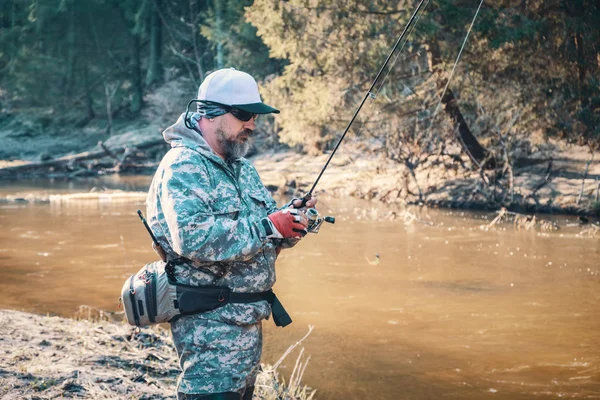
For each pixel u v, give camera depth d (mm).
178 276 2502
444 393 4777
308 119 17078
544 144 16641
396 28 14805
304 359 5508
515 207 14195
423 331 6281
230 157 2623
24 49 43688
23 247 10773
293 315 6848
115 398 3838
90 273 8773
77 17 44062
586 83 14258
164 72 42594
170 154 2512
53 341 4945
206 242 2361
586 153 17188
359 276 8547
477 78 15250
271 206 2734
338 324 6508
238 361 2498
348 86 16328
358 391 4805
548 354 5621
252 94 2598
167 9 43000
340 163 21750
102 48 44562
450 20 13781
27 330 5234
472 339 6020
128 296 2525
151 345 5109
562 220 12938
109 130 40469
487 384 4965
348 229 12281
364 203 16141
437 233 11766
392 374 5176
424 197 15680
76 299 7414
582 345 5832
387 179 17719
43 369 4223
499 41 13219
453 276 8492
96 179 25938
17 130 41344
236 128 2582
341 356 5582
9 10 45719
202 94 2596
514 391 4852
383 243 10852
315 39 15898
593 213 13289
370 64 15336
